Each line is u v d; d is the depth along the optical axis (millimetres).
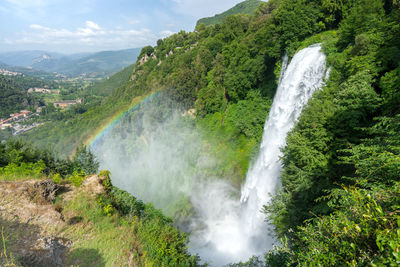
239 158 46344
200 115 65688
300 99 29141
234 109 54812
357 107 15180
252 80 47312
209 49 73062
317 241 4711
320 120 16328
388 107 14500
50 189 13609
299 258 5062
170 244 13828
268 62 44750
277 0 61750
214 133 56844
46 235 10641
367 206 3816
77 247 10914
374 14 22406
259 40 44281
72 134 110875
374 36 19406
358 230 3445
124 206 15758
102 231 12328
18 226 10547
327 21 33188
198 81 70438
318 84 25547
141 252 12219
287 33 36375
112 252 11062
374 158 6465
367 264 3199
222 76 60969
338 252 3889
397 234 2852
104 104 136000
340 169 15359
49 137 117062
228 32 68625
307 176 15781
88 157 26094
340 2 31375
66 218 12375
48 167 22781
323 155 15500
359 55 19781
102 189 15633
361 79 16406
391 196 3803
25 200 12281
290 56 36500
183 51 98125
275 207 18469
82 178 15828
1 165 22203
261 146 39844
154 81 97375
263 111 44812
